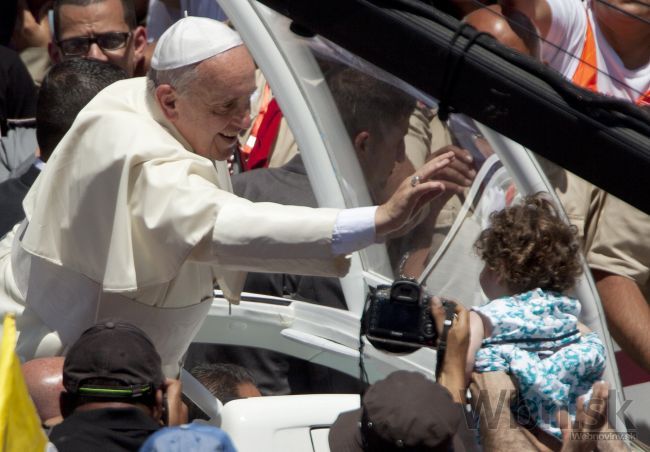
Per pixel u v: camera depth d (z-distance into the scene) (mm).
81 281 12266
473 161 13961
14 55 21094
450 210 14102
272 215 10867
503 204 14031
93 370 10250
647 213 9773
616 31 14000
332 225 10688
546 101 9719
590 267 17031
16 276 12797
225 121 11789
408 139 14258
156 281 11523
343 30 10195
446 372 11391
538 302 11773
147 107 12023
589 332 12148
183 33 11609
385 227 10648
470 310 11898
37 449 8617
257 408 11086
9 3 23172
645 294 17297
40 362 11461
